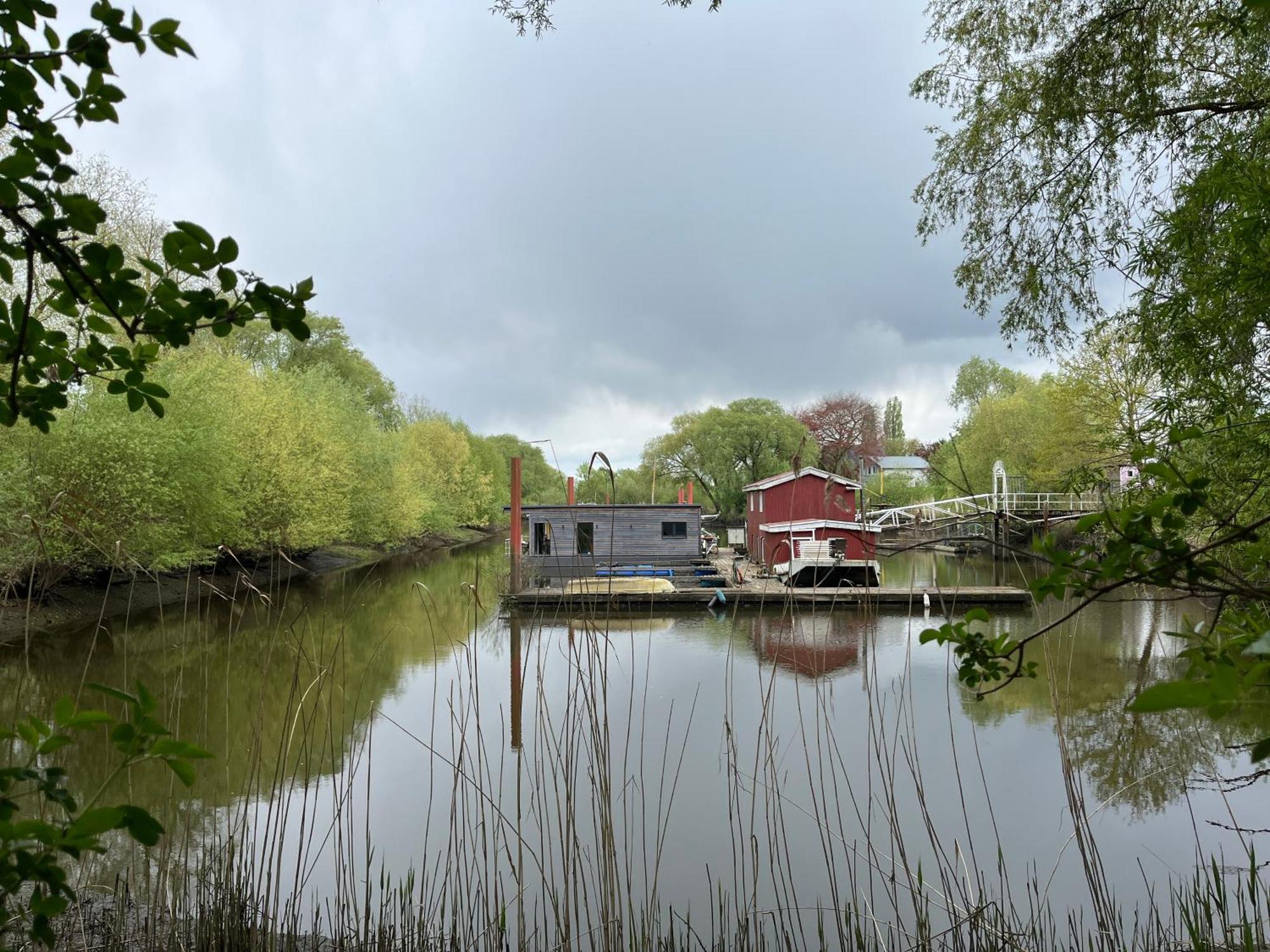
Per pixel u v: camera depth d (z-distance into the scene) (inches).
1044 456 976.9
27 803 246.7
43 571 518.9
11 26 51.4
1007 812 260.5
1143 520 59.8
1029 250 281.1
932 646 554.6
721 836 240.5
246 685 425.4
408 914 183.3
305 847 234.8
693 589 765.9
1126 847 234.7
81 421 550.0
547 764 295.7
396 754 315.9
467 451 2001.7
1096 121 263.1
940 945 175.9
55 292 59.7
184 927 169.6
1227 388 191.8
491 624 641.6
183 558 653.3
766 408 1923.0
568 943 161.5
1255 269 169.0
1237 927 171.3
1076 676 448.1
